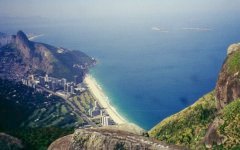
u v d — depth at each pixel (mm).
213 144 102688
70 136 63406
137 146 56531
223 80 135500
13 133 128000
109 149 57562
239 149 94875
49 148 65188
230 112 106625
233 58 136375
